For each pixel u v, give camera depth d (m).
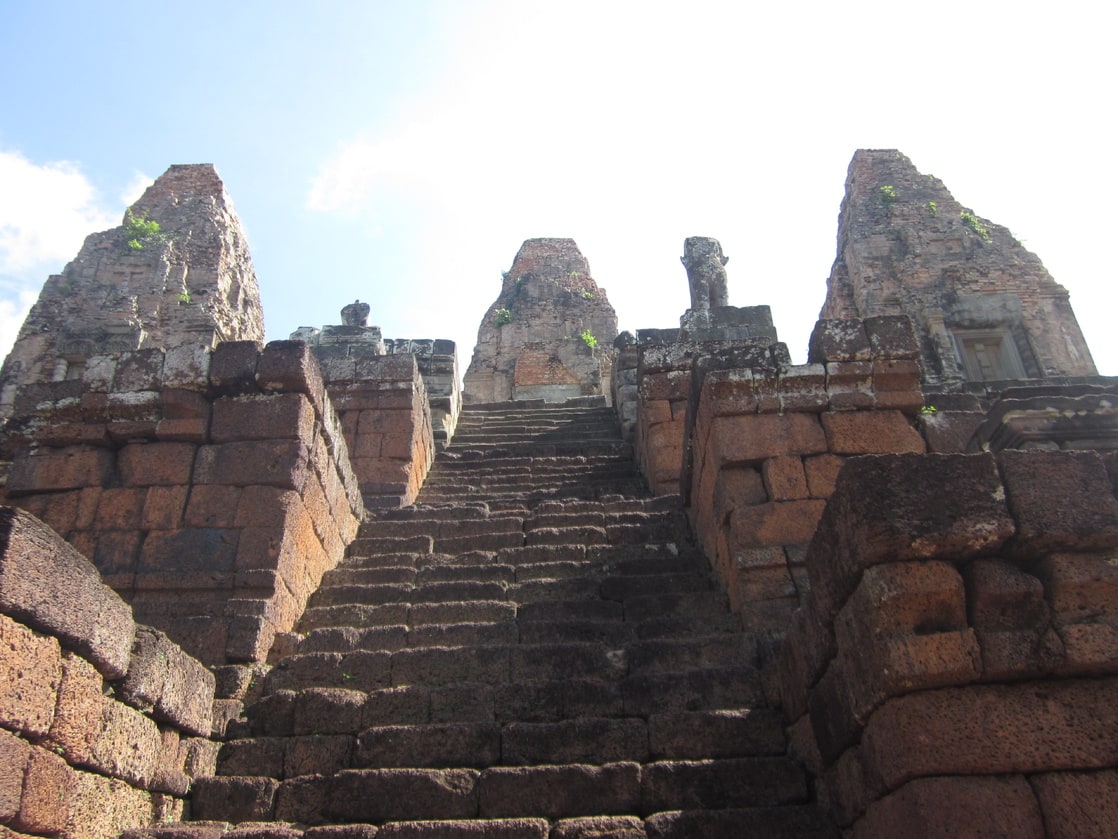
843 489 3.82
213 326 19.64
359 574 7.69
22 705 3.56
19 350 18.73
